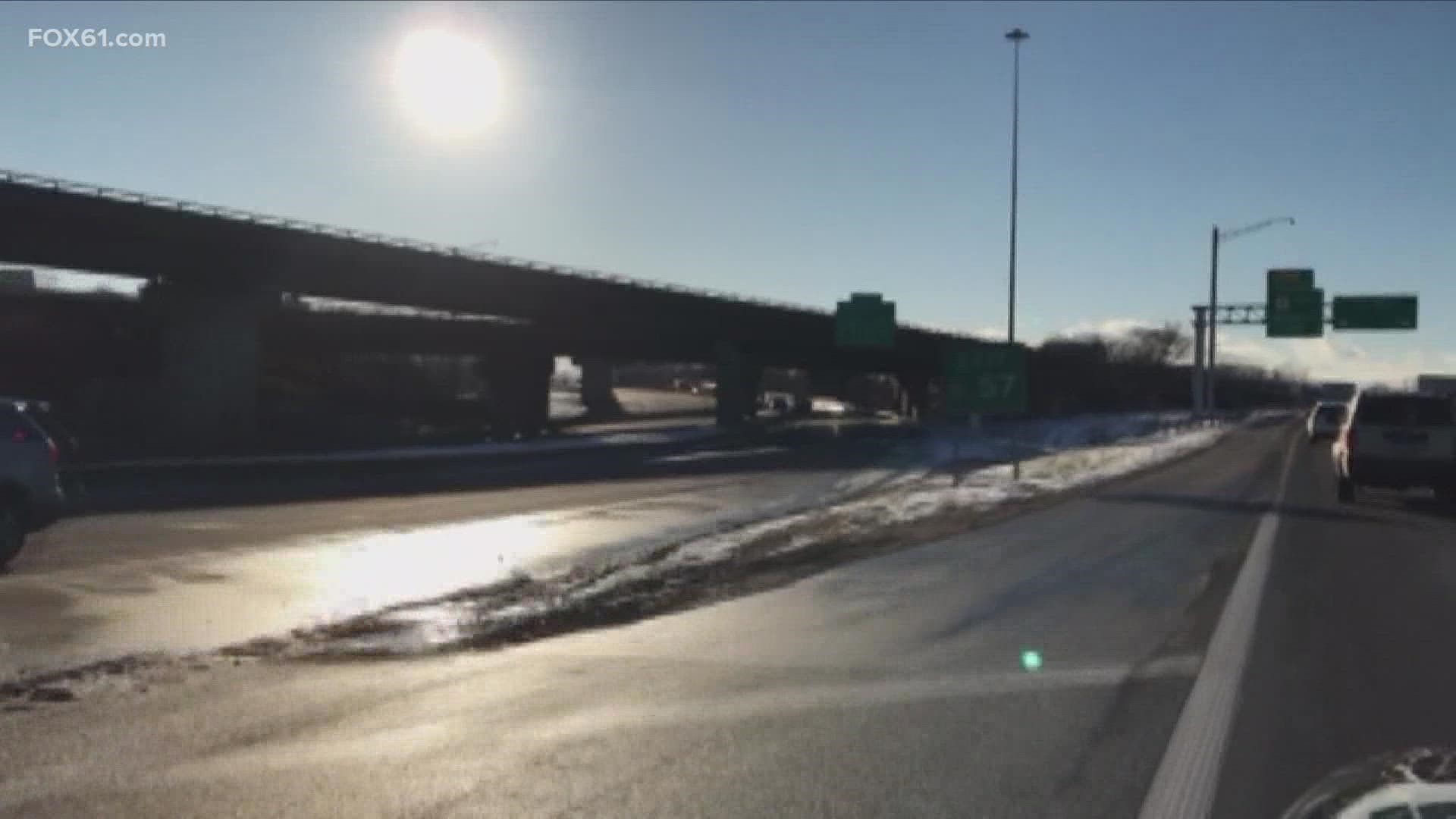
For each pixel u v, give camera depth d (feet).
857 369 363.56
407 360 365.61
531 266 218.38
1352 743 29.43
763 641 41.63
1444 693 34.47
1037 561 61.57
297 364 299.38
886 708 32.48
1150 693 34.24
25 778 26.16
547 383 311.88
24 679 35.45
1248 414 481.87
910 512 87.20
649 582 55.01
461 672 36.91
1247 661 38.47
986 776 26.71
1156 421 335.26
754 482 126.52
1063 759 27.96
